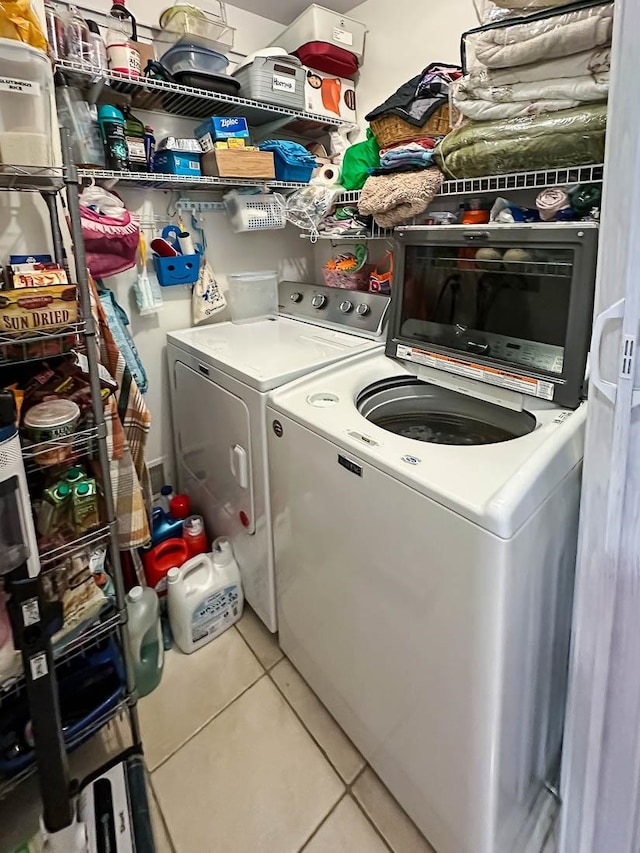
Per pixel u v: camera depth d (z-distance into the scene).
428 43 1.86
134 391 1.67
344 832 1.28
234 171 1.83
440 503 0.95
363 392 1.54
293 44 2.04
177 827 1.29
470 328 1.43
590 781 1.03
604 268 0.82
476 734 1.00
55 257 1.41
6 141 1.10
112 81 1.56
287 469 1.41
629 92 0.73
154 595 1.72
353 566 1.23
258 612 1.85
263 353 1.72
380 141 1.71
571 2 1.08
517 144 1.23
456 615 0.97
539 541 0.97
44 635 1.05
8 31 1.08
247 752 1.47
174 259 1.98
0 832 1.27
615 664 0.94
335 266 2.11
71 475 1.26
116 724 1.56
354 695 1.38
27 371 1.36
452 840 1.15
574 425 1.12
